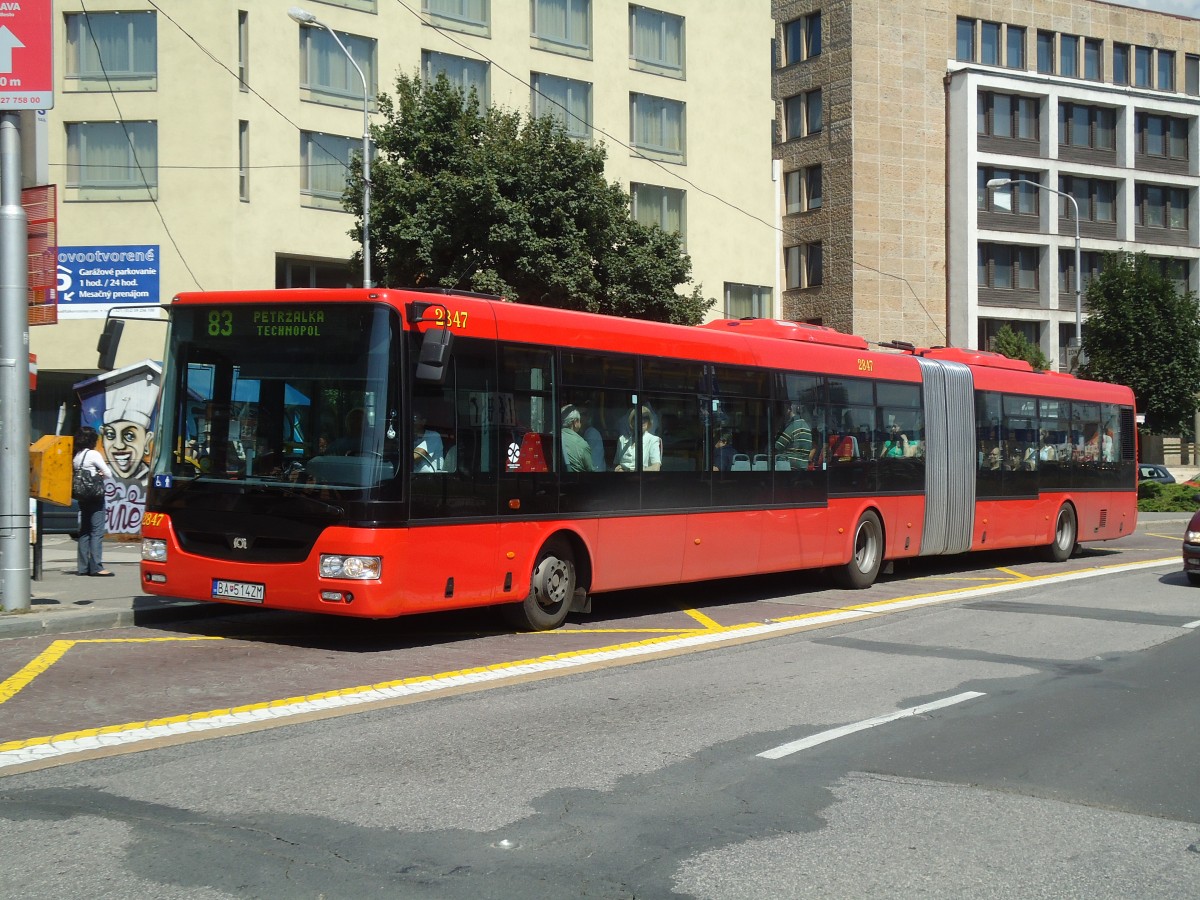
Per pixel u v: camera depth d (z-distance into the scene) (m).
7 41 11.45
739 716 8.34
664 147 40.03
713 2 41.22
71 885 4.85
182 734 7.40
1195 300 40.59
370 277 24.75
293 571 10.20
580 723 8.00
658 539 13.16
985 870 5.31
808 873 5.20
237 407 10.76
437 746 7.28
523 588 11.52
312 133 32.81
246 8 31.94
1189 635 12.60
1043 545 21.95
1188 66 63.09
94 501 15.33
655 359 13.23
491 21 35.91
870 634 12.46
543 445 11.73
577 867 5.20
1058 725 8.30
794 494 15.40
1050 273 56.84
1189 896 5.04
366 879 4.99
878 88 53.56
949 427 18.95
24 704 8.17
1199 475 56.56
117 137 31.97
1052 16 58.44
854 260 52.94
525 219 24.89
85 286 25.89
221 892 4.80
